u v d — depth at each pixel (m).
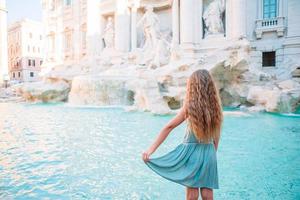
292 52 20.36
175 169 2.81
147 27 27.02
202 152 2.77
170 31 28.12
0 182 5.10
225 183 4.90
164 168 2.82
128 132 9.89
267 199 4.22
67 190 4.71
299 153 6.84
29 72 62.50
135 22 29.12
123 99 19.69
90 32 32.69
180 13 25.11
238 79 17.53
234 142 8.11
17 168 5.94
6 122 12.71
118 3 29.58
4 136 9.43
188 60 18.56
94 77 20.98
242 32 21.05
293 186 4.72
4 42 46.75
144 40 29.27
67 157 6.79
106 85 19.86
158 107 14.53
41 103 24.95
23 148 7.71
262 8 22.05
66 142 8.43
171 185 4.90
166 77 17.34
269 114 13.53
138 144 8.09
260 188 4.66
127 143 8.23
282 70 19.73
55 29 40.34
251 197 4.29
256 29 21.78
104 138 8.98
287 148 7.33
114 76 21.09
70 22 38.25
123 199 4.32
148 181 5.11
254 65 18.28
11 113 16.50
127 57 27.30
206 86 2.77
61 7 39.09
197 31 23.52
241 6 20.98
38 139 8.91
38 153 7.17
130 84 18.61
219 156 6.66
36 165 6.14
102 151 7.34
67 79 26.12
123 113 15.06
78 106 19.52
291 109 14.05
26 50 61.75
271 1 21.61
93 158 6.69
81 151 7.37
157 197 4.38
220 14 23.00
